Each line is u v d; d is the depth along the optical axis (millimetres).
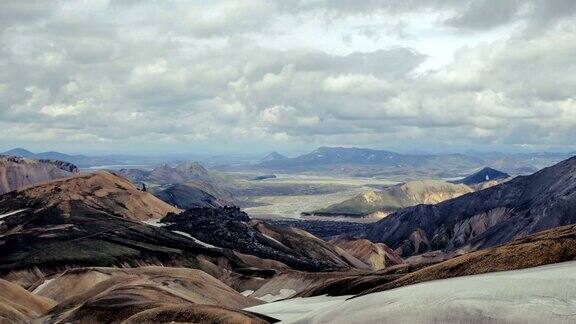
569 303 43312
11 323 95688
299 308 81062
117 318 83188
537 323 41875
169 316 67875
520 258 66375
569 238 67938
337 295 98062
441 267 74188
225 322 64250
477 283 50750
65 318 88750
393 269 120312
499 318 43625
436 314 46688
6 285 119125
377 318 49562
